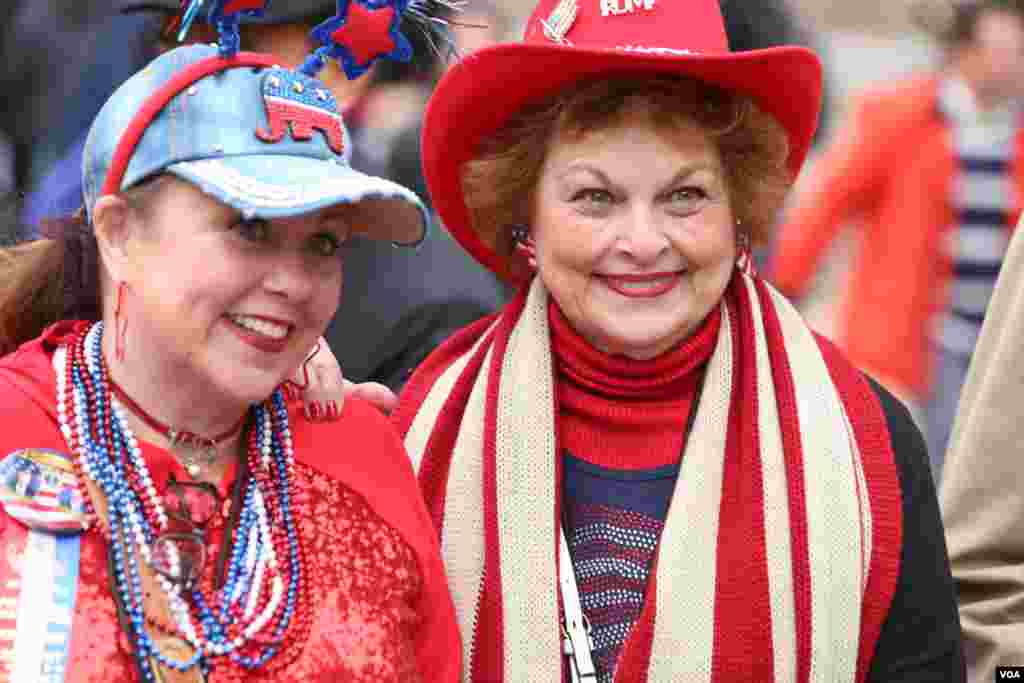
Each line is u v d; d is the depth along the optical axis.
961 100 7.57
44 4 5.77
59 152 5.77
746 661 3.65
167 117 3.05
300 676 3.12
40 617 2.94
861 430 3.80
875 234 7.73
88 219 3.19
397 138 5.27
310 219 3.07
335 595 3.23
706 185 3.71
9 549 2.98
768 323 3.97
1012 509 3.96
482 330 4.22
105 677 2.95
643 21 3.84
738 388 3.92
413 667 3.32
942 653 3.69
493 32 7.24
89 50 5.71
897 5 8.65
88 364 3.15
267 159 3.06
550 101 3.81
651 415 3.89
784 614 3.67
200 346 3.06
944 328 7.66
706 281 3.76
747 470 3.79
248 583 3.14
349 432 3.48
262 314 3.08
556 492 3.81
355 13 3.22
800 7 8.69
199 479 3.21
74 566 3.00
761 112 3.81
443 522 3.87
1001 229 7.59
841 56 8.43
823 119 7.96
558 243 3.75
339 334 4.83
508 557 3.77
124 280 3.08
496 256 4.17
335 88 5.19
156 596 3.05
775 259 7.89
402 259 4.85
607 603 3.75
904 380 7.68
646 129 3.68
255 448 3.28
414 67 5.25
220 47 3.11
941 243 7.61
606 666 3.71
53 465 3.05
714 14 3.89
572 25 3.89
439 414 4.00
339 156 3.18
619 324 3.74
